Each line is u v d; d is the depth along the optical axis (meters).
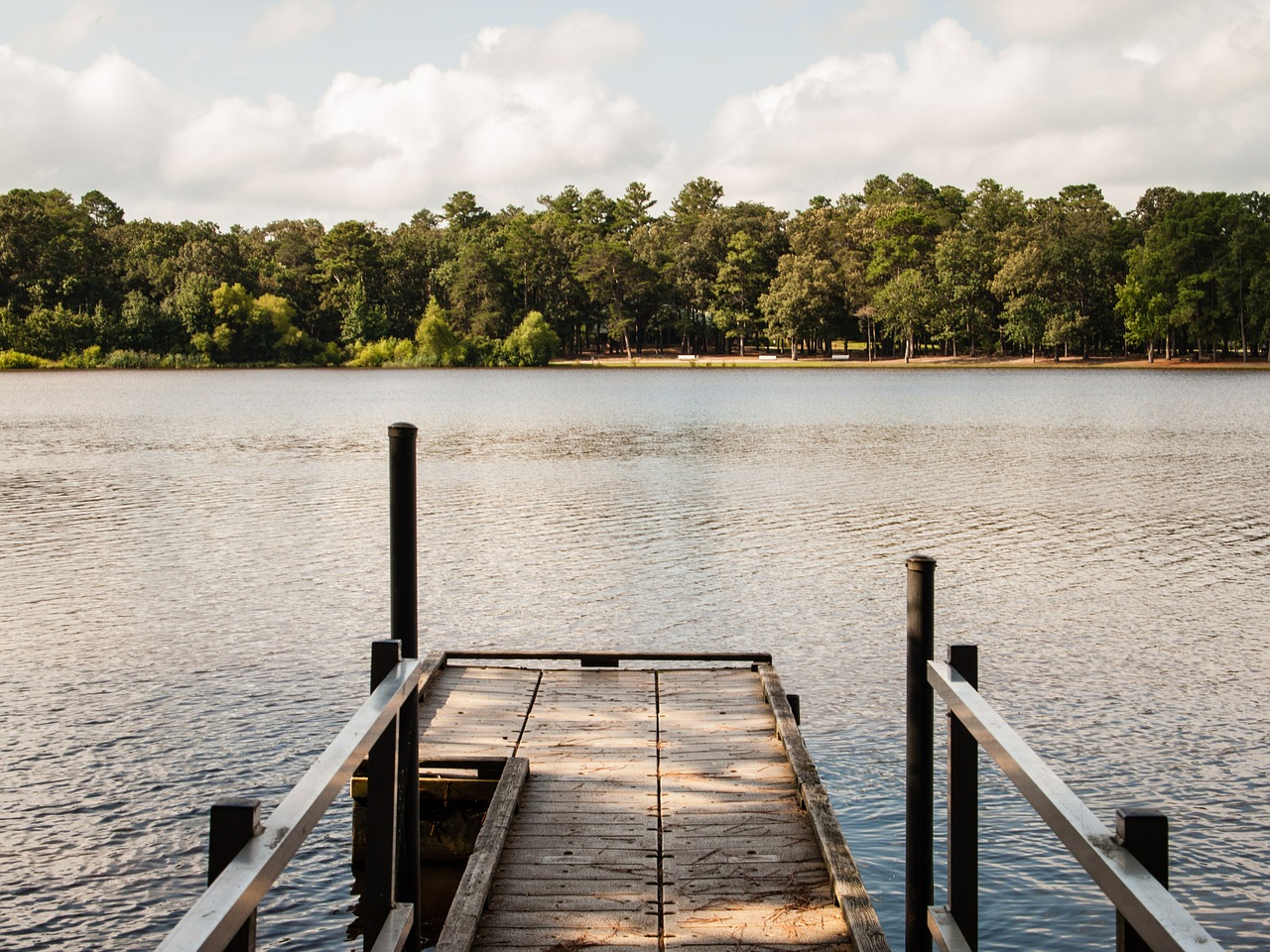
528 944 4.97
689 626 13.25
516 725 8.00
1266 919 6.59
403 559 4.96
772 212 117.25
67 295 103.81
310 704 10.25
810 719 9.88
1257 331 86.56
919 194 118.56
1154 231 87.38
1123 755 9.09
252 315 103.12
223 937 2.05
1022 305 91.94
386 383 81.12
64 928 6.52
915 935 4.51
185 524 20.61
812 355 114.00
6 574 16.12
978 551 17.81
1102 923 6.53
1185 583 15.48
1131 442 36.28
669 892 5.48
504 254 112.56
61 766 8.78
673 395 66.38
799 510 22.19
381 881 4.13
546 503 23.16
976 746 3.90
